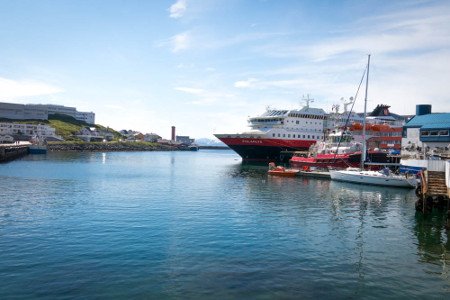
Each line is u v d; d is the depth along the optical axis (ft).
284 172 223.92
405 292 53.93
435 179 108.47
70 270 59.00
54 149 545.03
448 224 96.68
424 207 106.93
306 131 335.47
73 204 116.88
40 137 563.07
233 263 63.93
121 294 50.88
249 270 60.90
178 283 54.90
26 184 164.66
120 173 232.53
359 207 120.98
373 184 174.60
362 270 62.34
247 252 70.33
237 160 453.99
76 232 81.87
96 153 538.47
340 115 314.35
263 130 332.39
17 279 55.06
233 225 91.81
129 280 55.62
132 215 101.09
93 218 96.43
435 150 186.70
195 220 96.58
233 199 133.18
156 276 57.31
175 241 76.38
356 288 54.90
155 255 67.10
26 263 61.67
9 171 224.74
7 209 107.14
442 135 192.34
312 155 271.69
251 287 54.13
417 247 76.54
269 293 52.26
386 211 114.52
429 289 55.16
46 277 55.98
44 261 62.80
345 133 249.14
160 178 206.80
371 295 52.60
